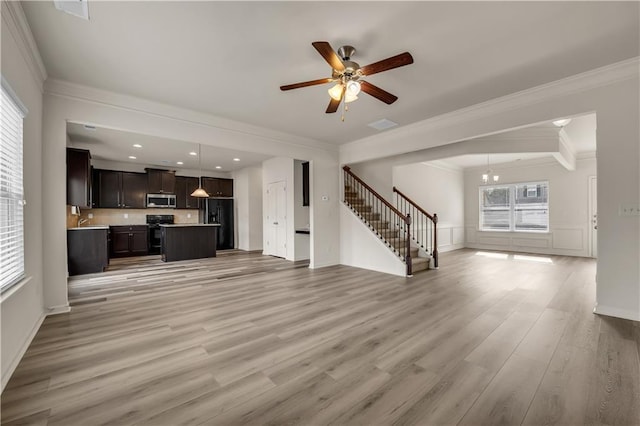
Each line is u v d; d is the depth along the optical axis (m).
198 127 4.10
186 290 4.10
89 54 2.59
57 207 3.10
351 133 5.15
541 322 2.83
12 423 1.48
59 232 3.12
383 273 5.22
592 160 6.78
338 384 1.84
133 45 2.46
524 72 2.98
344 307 3.34
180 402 1.66
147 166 8.02
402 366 2.05
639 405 1.60
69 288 4.21
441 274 5.12
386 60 2.24
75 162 4.29
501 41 2.45
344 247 6.14
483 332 2.61
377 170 6.61
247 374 1.96
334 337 2.53
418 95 3.51
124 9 2.01
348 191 6.66
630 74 2.80
